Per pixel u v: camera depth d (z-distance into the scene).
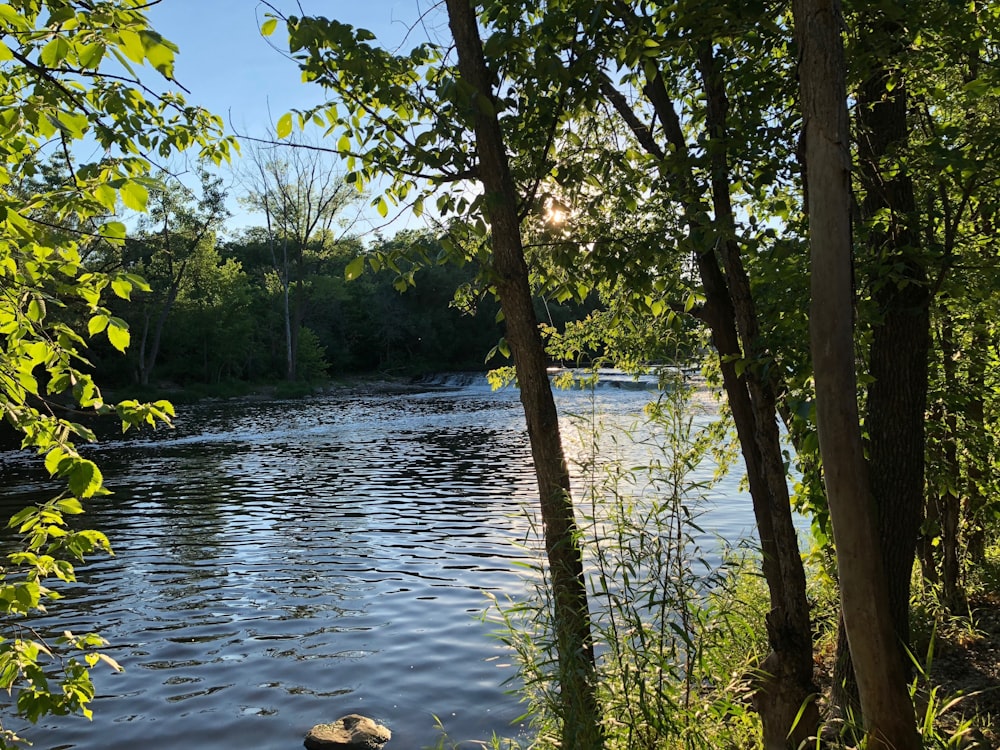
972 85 4.24
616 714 3.85
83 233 3.14
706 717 4.13
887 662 3.11
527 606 4.18
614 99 5.62
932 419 6.37
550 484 4.16
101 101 3.23
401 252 4.27
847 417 3.05
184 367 56.59
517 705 6.72
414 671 7.56
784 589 4.32
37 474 20.39
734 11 3.94
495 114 4.18
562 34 4.31
